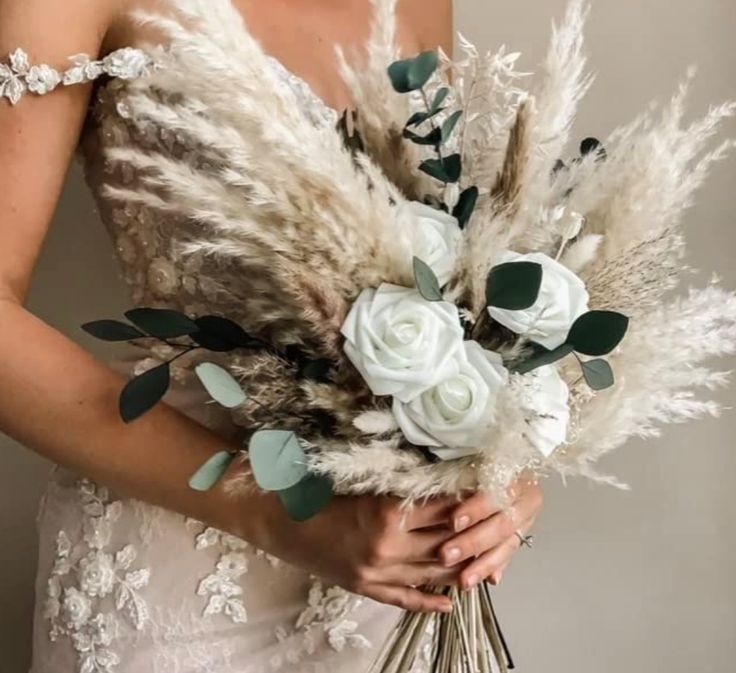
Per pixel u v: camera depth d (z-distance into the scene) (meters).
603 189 0.84
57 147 0.92
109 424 0.91
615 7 1.32
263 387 0.81
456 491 0.85
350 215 0.75
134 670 1.00
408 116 0.88
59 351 0.91
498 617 1.45
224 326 0.84
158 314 0.85
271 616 1.04
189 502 0.92
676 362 0.84
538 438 0.77
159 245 0.98
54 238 1.42
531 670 1.45
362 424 0.76
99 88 0.98
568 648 1.43
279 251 0.76
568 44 0.86
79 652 1.01
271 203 0.74
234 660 1.03
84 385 0.91
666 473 1.36
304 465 0.78
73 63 0.92
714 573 1.36
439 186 0.89
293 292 0.76
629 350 0.83
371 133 0.86
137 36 0.96
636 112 1.33
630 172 0.82
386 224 0.76
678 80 1.31
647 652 1.40
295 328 0.82
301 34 1.07
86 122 1.01
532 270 0.75
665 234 0.86
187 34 0.75
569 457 0.85
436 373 0.75
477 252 0.79
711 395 1.32
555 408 0.78
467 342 0.78
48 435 0.91
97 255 1.42
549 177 0.88
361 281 0.78
